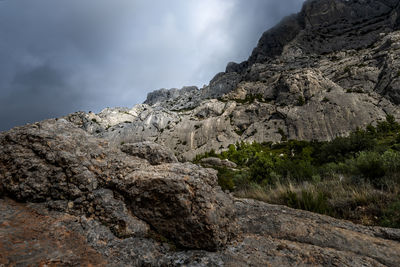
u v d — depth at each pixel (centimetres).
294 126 7631
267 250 236
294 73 9781
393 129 5497
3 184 251
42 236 192
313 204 529
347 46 11969
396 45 8406
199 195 238
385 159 824
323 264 212
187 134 9306
